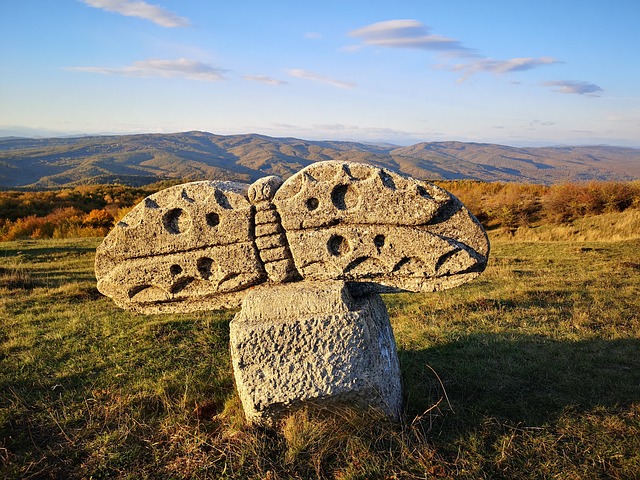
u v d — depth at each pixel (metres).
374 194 3.67
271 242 3.84
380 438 3.45
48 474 3.27
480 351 5.27
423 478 3.10
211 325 6.30
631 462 3.17
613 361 4.94
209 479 3.17
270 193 3.85
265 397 3.41
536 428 3.64
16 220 22.12
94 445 3.56
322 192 3.73
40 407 4.10
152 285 4.13
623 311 6.75
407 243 3.67
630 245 12.94
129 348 5.48
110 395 4.32
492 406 4.04
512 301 7.46
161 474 3.27
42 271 10.83
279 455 3.35
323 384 3.38
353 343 3.47
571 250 12.77
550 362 4.92
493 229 19.19
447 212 3.70
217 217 3.93
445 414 3.88
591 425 3.68
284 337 3.49
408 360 5.07
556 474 3.12
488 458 3.31
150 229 4.02
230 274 3.93
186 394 4.20
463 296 7.98
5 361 5.08
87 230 18.81
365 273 3.77
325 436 3.44
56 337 5.84
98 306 7.39
